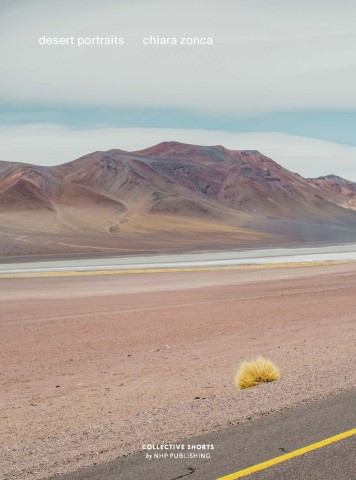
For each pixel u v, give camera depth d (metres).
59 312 31.83
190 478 6.24
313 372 12.52
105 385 14.34
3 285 54.41
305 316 27.53
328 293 38.16
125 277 60.84
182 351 19.33
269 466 6.50
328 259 89.31
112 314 30.27
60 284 53.84
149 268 77.31
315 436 7.50
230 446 7.20
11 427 10.17
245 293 40.06
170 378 14.66
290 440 7.36
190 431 7.95
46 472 6.54
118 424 8.84
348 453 6.86
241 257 110.38
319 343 18.91
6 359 19.08
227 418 8.58
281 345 19.27
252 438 7.50
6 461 7.14
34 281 58.47
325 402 9.30
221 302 34.84
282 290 41.34
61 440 8.03
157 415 9.31
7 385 15.23
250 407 9.24
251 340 21.03
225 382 13.49
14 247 174.12
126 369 16.56
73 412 11.21
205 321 26.94
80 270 78.94
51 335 23.86
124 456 6.96
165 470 6.46
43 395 13.55
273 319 26.91
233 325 25.44
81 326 26.17
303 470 6.38
